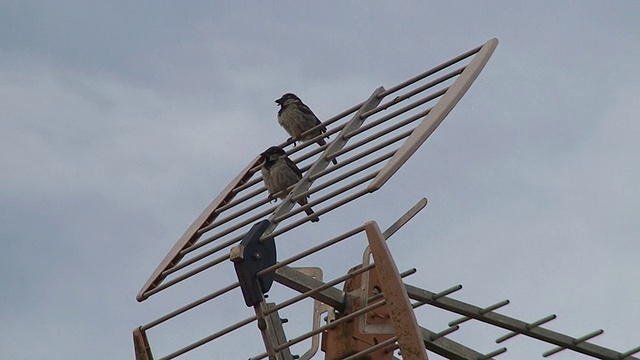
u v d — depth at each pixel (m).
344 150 12.37
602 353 11.77
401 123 11.99
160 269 12.67
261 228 10.93
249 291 10.58
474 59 12.34
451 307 11.28
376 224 9.88
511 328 11.44
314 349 11.09
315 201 11.07
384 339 10.77
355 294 11.03
